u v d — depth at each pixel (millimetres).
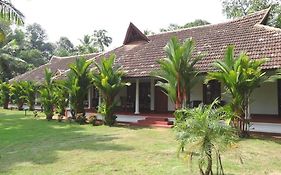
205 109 7070
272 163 9102
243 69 13172
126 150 11133
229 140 6770
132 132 15953
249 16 20328
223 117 7309
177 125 7133
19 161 9789
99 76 19375
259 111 18484
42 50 82938
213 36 20016
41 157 10266
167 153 10453
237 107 13438
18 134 15945
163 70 16469
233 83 13312
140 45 24359
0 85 38719
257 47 16531
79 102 21516
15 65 47062
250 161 9312
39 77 35594
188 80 15664
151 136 14422
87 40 61281
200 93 20375
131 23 25688
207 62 17141
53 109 23781
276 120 15539
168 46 16328
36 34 84688
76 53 57500
